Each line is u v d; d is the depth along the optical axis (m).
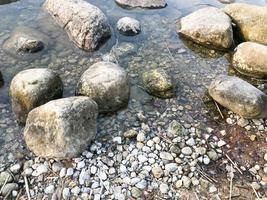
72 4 1.65
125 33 1.68
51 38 1.62
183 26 1.70
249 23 1.65
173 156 1.16
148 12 1.85
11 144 1.18
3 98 1.33
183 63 1.56
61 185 1.06
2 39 1.60
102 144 1.18
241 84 1.31
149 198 1.04
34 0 1.86
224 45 1.61
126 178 1.09
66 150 1.10
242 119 1.29
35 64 1.49
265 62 1.45
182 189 1.07
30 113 1.16
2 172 1.08
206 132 1.25
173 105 1.35
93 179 1.08
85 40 1.56
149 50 1.62
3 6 1.80
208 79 1.49
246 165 1.15
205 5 1.92
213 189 1.08
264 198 1.02
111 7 1.86
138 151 1.17
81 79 1.31
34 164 1.11
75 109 1.13
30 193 1.04
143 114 1.30
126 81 1.31
